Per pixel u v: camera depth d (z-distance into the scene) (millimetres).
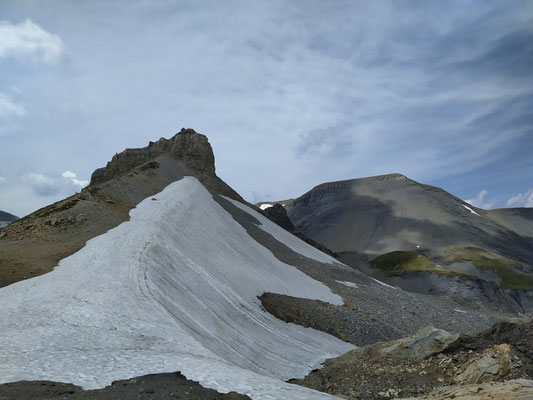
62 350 15203
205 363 14938
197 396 11555
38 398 10930
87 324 18969
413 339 23531
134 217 53594
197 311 28891
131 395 11523
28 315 19750
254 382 12953
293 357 30516
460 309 101438
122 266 30859
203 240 56094
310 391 12297
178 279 33375
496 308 117750
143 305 23344
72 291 24219
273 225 122438
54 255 35219
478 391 15508
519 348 19641
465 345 21688
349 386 22203
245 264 56812
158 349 16938
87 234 43531
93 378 12719
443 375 19625
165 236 44781
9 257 33656
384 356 24141
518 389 14805
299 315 45594
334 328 45938
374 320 53344
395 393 19609
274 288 52375
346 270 102625
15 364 13383
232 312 34969
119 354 15398
